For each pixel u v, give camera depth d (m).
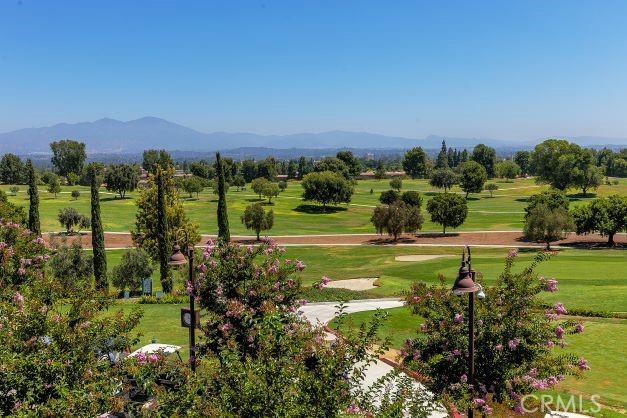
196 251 15.66
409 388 10.25
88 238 67.94
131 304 31.62
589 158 127.25
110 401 10.00
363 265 51.97
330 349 10.72
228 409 8.57
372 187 158.25
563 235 63.31
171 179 45.25
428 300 14.10
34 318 10.92
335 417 8.61
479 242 66.62
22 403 9.11
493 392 12.93
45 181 146.50
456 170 188.38
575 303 28.98
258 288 14.02
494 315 13.07
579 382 18.08
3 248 17.31
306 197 108.19
